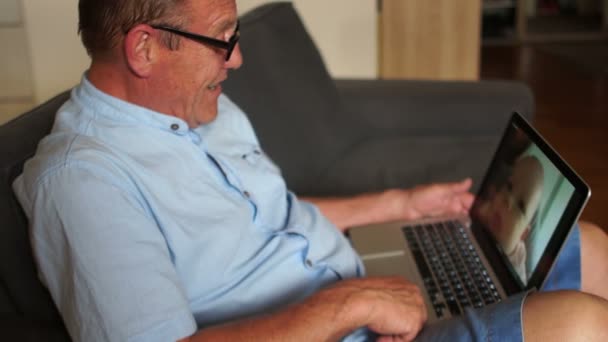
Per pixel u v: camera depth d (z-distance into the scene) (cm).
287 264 122
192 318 99
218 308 114
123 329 92
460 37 354
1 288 108
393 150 227
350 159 221
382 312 107
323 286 126
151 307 94
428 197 160
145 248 97
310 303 104
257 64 189
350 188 205
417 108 236
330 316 103
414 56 357
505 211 139
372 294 108
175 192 108
